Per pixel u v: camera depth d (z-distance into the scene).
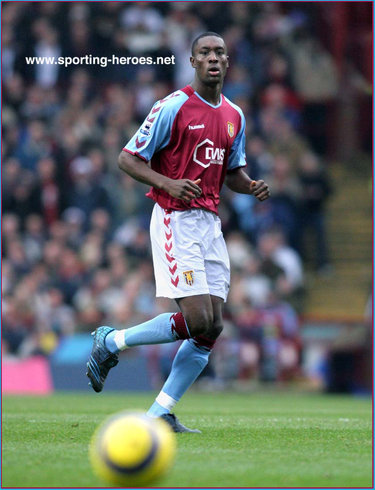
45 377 51.72
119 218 60.72
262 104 68.06
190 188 20.33
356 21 76.44
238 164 23.02
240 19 70.00
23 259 57.56
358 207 72.12
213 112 21.58
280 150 65.38
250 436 20.41
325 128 73.31
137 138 21.27
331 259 69.50
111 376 50.78
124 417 14.02
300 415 28.58
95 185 61.03
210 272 21.52
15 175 62.38
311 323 59.09
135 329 21.45
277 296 56.03
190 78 68.56
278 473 15.30
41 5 68.06
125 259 57.62
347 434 21.16
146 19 68.44
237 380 52.97
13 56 67.31
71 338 53.25
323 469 15.76
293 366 53.91
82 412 28.80
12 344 53.53
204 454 17.12
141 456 13.56
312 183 63.47
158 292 21.42
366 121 74.12
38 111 65.31
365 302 65.12
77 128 64.00
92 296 55.91
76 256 58.25
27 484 14.22
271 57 70.00
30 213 61.84
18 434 20.30
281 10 73.75
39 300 55.25
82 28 67.56
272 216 60.75
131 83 67.56
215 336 21.31
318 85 72.62
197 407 34.00
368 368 54.31
